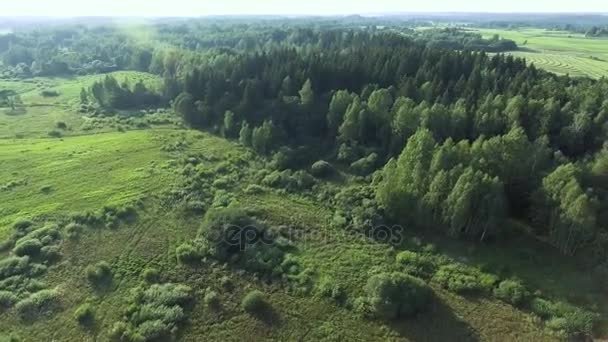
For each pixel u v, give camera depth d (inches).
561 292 2041.1
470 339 1813.5
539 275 2159.2
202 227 2436.0
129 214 2608.3
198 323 1871.3
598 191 2466.8
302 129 3858.3
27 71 7209.6
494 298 2032.5
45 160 3380.9
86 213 2566.4
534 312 1934.1
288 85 4128.9
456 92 3678.6
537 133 3038.9
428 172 2511.1
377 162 3257.9
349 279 2138.3
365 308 1941.4
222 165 3378.4
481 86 3624.5
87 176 3112.7
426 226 2524.6
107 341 1761.8
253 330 1849.2
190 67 5157.5
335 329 1861.5
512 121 3070.9
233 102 4244.6
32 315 1865.2
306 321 1899.6
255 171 3341.5
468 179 2310.5
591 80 4055.1
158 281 2086.6
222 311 1932.8
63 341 1759.4
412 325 1881.2
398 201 2546.8
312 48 5836.6
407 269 2209.6
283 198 2945.4
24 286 2015.3
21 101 5275.6
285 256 2292.1
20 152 3535.9
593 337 1790.1
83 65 7480.3
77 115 4749.0
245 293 2039.9
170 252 2289.6
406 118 3253.0
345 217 2659.9
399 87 3878.0
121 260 2214.6
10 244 2304.4
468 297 2042.3
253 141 3681.1
